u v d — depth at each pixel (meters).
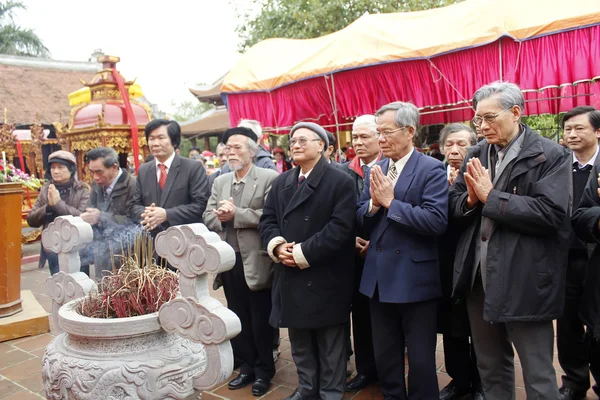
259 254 3.03
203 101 16.86
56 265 4.70
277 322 2.73
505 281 2.13
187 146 24.50
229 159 3.15
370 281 2.61
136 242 2.36
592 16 4.94
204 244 1.86
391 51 6.37
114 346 1.94
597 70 5.00
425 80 6.27
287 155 11.55
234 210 2.99
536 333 2.16
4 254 4.14
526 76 5.45
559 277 2.13
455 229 2.62
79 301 2.28
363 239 3.00
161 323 1.97
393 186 2.57
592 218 2.30
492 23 5.54
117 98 6.86
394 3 12.59
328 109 7.46
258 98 8.12
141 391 1.86
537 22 5.26
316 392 2.81
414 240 2.48
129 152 6.57
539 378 2.14
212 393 3.07
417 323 2.49
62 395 1.94
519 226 2.09
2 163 4.44
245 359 3.15
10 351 3.84
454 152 3.11
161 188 3.48
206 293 1.97
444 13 6.45
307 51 7.84
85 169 6.66
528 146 2.19
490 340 2.39
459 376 2.83
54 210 4.21
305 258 2.56
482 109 2.20
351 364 3.50
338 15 12.59
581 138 2.88
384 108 2.55
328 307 2.63
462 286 2.38
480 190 2.17
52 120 16.94
